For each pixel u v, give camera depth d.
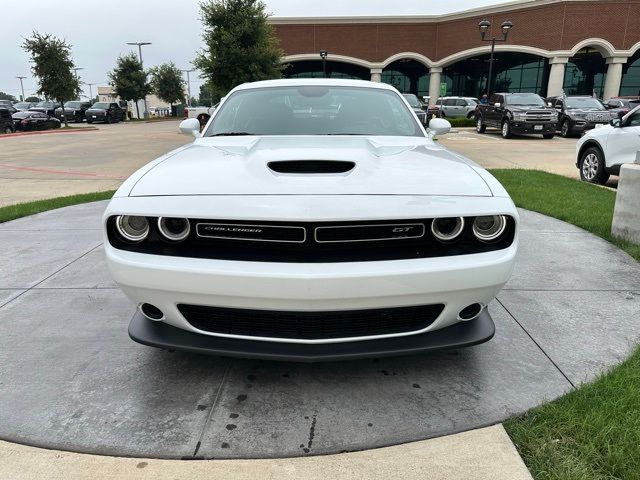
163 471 1.99
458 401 2.41
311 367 2.72
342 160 2.54
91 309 3.45
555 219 6.04
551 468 1.96
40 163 12.84
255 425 2.25
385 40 39.09
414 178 2.38
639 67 38.22
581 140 9.16
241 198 2.19
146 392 2.49
